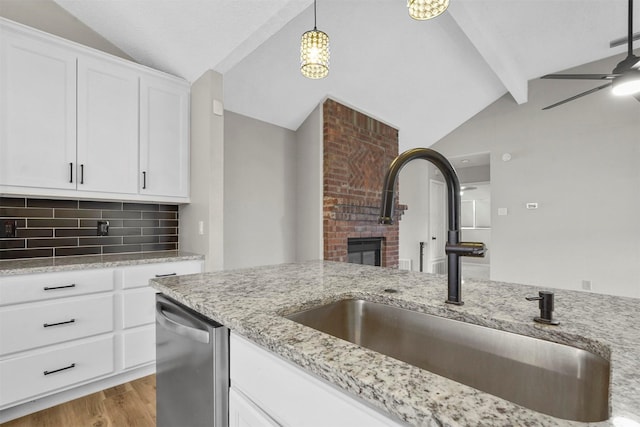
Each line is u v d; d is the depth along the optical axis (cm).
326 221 352
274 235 361
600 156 387
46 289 174
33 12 212
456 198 90
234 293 101
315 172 362
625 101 372
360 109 401
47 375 174
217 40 226
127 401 183
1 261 197
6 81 180
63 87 199
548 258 420
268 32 222
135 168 231
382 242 436
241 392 79
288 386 63
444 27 307
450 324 86
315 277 130
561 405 67
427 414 39
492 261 466
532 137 437
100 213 241
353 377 48
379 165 434
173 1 200
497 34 322
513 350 75
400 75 360
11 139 181
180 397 98
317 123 361
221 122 255
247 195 336
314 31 186
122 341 201
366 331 105
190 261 235
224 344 83
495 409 40
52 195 196
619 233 374
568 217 407
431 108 445
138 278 209
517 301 94
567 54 370
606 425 36
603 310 85
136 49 243
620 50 362
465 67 378
